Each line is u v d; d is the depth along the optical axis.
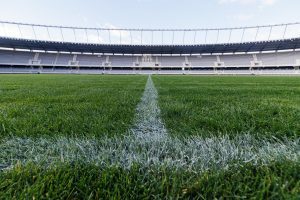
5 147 1.13
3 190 0.72
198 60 48.28
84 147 1.11
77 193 0.71
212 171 0.83
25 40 38.84
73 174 0.81
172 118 1.80
